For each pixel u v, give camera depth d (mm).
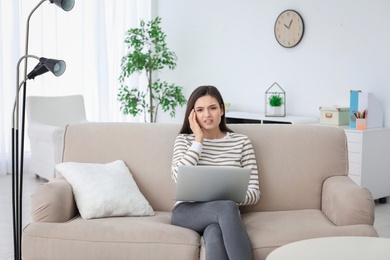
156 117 6930
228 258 2248
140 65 6125
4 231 3838
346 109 4852
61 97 5750
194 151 2674
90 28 6551
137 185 2904
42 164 5430
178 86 6398
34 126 5438
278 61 5621
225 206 2379
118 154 2949
